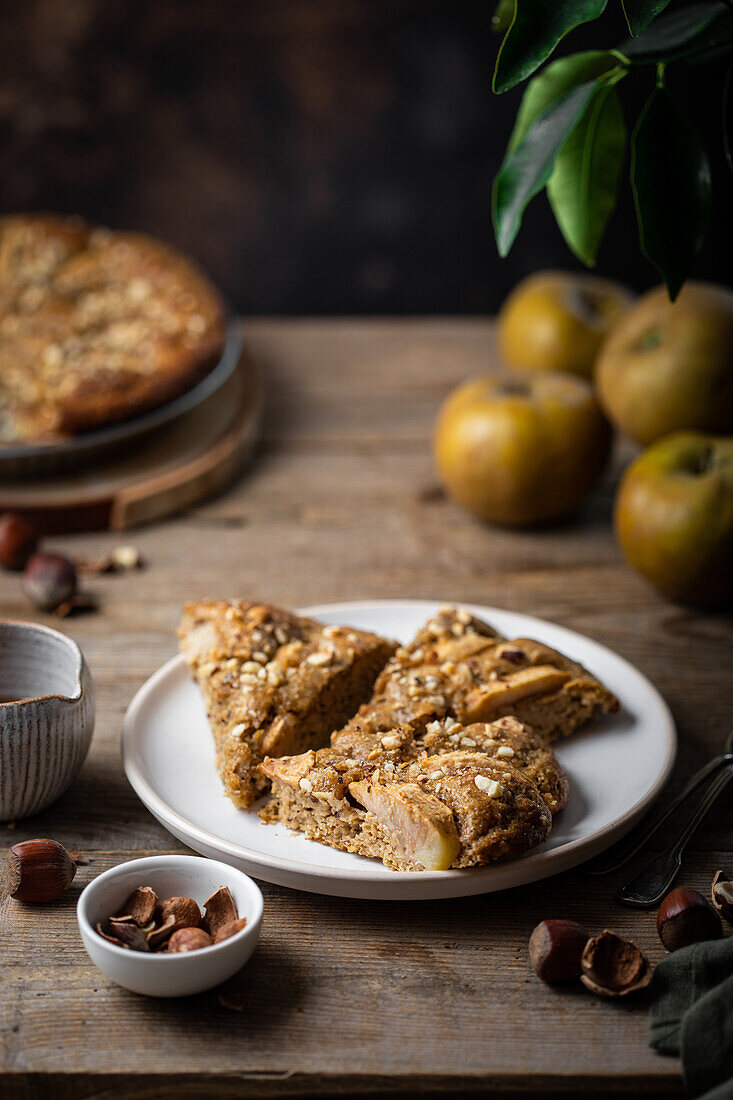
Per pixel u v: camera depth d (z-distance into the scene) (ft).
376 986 2.72
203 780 2.99
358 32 6.20
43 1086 2.62
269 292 6.81
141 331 4.41
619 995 2.68
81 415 3.89
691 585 3.46
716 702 3.25
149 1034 2.65
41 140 6.35
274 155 6.47
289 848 2.85
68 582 3.50
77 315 4.58
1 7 6.05
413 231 6.69
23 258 4.77
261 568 3.67
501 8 3.25
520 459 3.68
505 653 3.12
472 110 6.39
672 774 3.06
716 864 2.90
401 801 2.77
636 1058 2.62
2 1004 2.69
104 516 3.80
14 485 3.84
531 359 4.14
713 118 6.19
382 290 6.84
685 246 2.98
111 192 6.50
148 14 6.11
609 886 2.86
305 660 3.09
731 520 3.38
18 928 2.80
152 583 3.62
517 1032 2.66
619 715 3.13
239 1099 2.63
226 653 3.10
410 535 3.80
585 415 3.71
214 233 6.64
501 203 3.01
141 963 2.62
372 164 6.51
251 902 2.70
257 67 6.26
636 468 3.49
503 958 2.75
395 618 3.35
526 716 3.08
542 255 6.75
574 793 2.95
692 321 3.61
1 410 4.08
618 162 3.20
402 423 4.32
